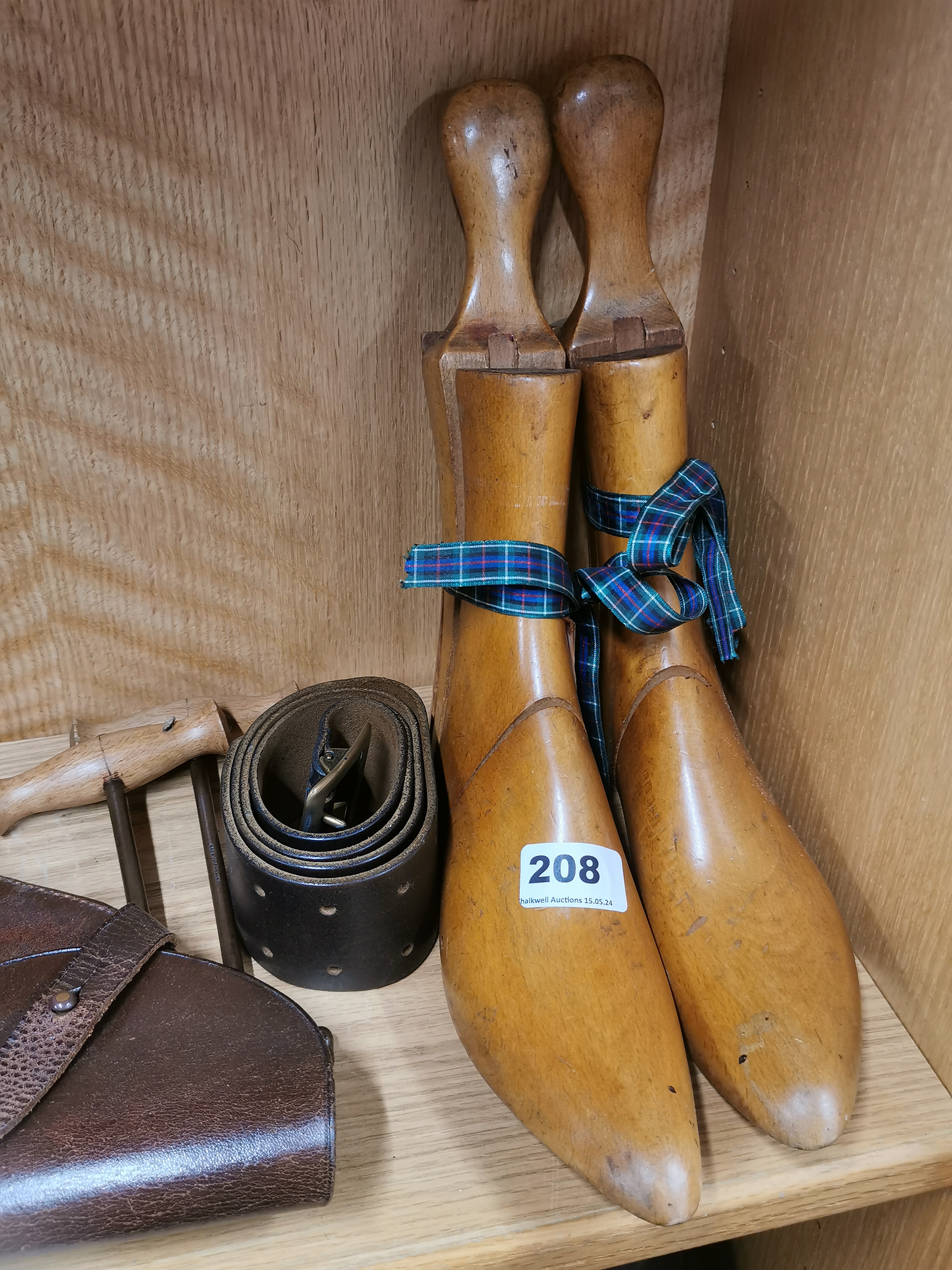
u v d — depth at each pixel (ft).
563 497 1.70
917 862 1.58
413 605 2.32
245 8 1.59
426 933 1.72
